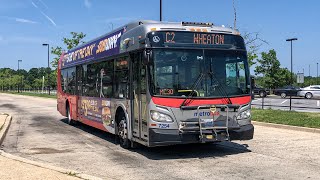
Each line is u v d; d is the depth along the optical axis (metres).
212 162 9.40
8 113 26.70
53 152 11.20
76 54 17.31
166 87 9.46
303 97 46.09
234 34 10.30
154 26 9.72
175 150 11.15
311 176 7.89
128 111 11.02
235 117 9.88
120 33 11.88
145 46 9.58
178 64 9.62
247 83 10.23
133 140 10.77
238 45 10.30
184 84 9.57
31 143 13.02
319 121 15.57
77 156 10.51
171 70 9.56
